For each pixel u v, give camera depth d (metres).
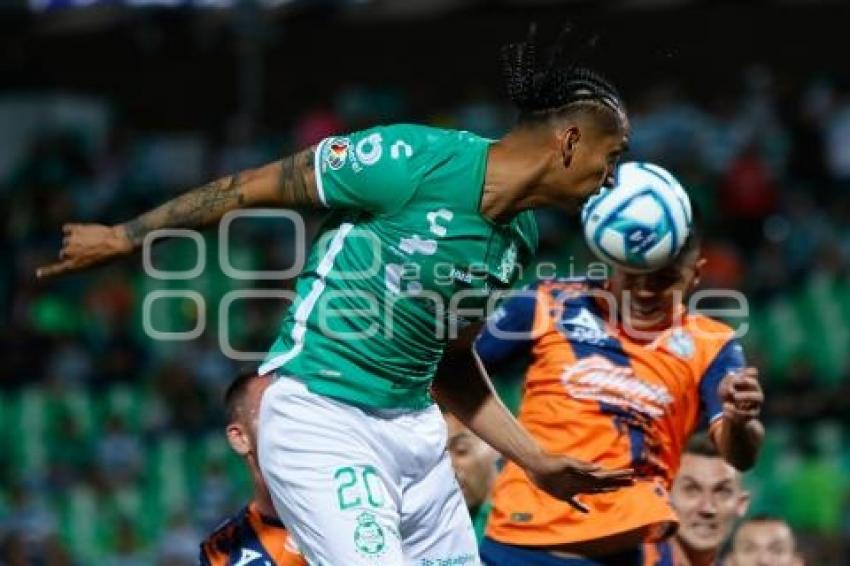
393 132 15.02
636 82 60.06
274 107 63.00
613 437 18.64
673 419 18.86
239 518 18.12
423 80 62.31
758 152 54.78
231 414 17.91
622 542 18.61
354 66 62.81
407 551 16.00
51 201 58.84
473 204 14.91
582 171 15.03
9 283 55.84
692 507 21.31
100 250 14.96
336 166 14.95
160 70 64.00
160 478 47.62
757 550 22.77
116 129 63.38
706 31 60.44
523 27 61.28
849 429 44.81
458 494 16.31
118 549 46.16
